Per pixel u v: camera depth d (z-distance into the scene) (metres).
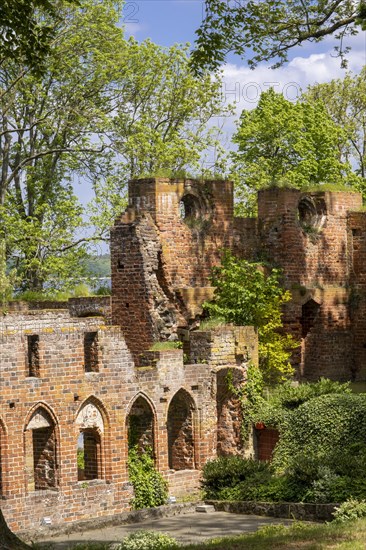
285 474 39.41
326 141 67.75
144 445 41.34
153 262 45.78
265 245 49.59
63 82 62.25
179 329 46.38
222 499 39.88
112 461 39.88
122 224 45.94
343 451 40.78
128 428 41.34
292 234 49.50
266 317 46.94
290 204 49.56
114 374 40.03
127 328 45.94
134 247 45.53
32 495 37.53
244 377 44.38
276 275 47.38
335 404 42.28
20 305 52.09
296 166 67.06
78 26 60.62
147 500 40.41
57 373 38.38
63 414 38.50
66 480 38.50
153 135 63.28
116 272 46.19
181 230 46.81
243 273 46.97
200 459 42.88
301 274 49.91
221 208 48.25
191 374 42.66
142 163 63.12
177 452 43.34
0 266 57.25
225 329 43.88
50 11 32.91
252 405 44.25
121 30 62.59
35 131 63.91
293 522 35.47
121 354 40.31
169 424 43.56
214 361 43.41
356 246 52.00
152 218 46.12
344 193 51.91
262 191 49.81
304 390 44.16
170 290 46.25
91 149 63.06
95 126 62.56
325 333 50.84
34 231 61.88
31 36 32.59
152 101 65.12
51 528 36.00
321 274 50.84
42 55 33.09
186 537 34.62
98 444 39.81
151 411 41.19
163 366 41.62
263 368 46.81
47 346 38.12
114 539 34.94
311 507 36.81
